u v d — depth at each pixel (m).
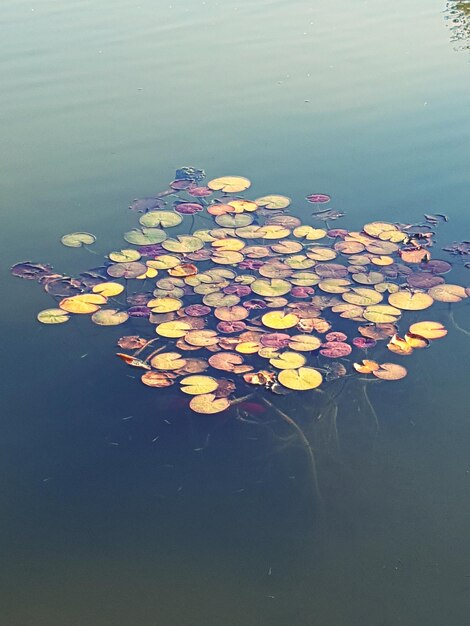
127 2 7.13
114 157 4.64
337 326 3.39
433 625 2.56
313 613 2.59
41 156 4.68
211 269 3.71
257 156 4.60
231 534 2.78
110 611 2.61
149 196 4.29
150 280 3.67
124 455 2.99
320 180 4.36
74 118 5.05
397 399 3.13
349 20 6.41
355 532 2.77
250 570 2.69
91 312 3.52
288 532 2.77
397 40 5.97
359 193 4.25
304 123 4.90
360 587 2.65
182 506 2.85
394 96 5.16
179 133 4.84
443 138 4.68
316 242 3.88
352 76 5.43
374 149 4.61
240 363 3.22
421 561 2.70
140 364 3.26
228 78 5.46
